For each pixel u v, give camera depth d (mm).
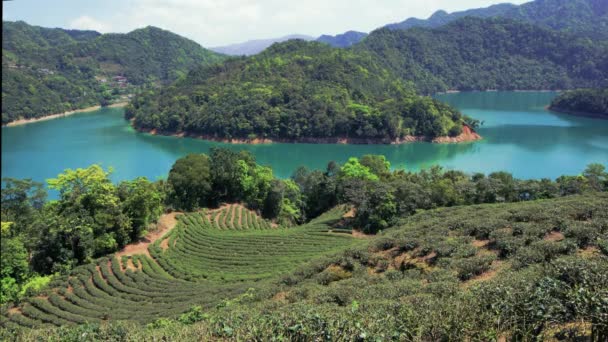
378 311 13266
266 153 127875
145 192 51750
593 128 146375
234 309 21156
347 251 29953
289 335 11172
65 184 48250
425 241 28250
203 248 48281
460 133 139000
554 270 13852
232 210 69500
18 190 54562
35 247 43188
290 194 77812
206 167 68750
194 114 152000
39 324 31484
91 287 38000
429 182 64000
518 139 134125
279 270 38281
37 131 148000
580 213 27875
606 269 12758
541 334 10578
